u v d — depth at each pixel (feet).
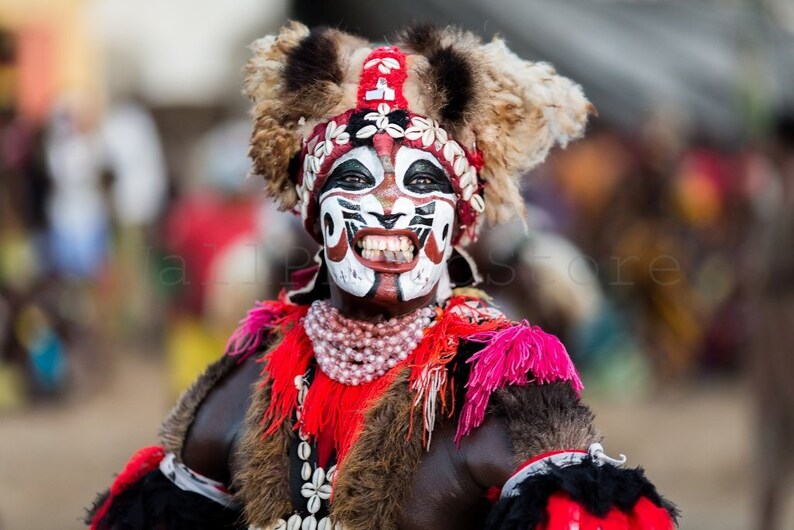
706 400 84.23
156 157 98.63
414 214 20.74
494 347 20.01
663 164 84.58
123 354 99.14
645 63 105.40
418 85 21.06
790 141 48.14
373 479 19.89
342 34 22.17
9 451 68.64
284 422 21.09
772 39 104.01
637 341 85.20
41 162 87.66
